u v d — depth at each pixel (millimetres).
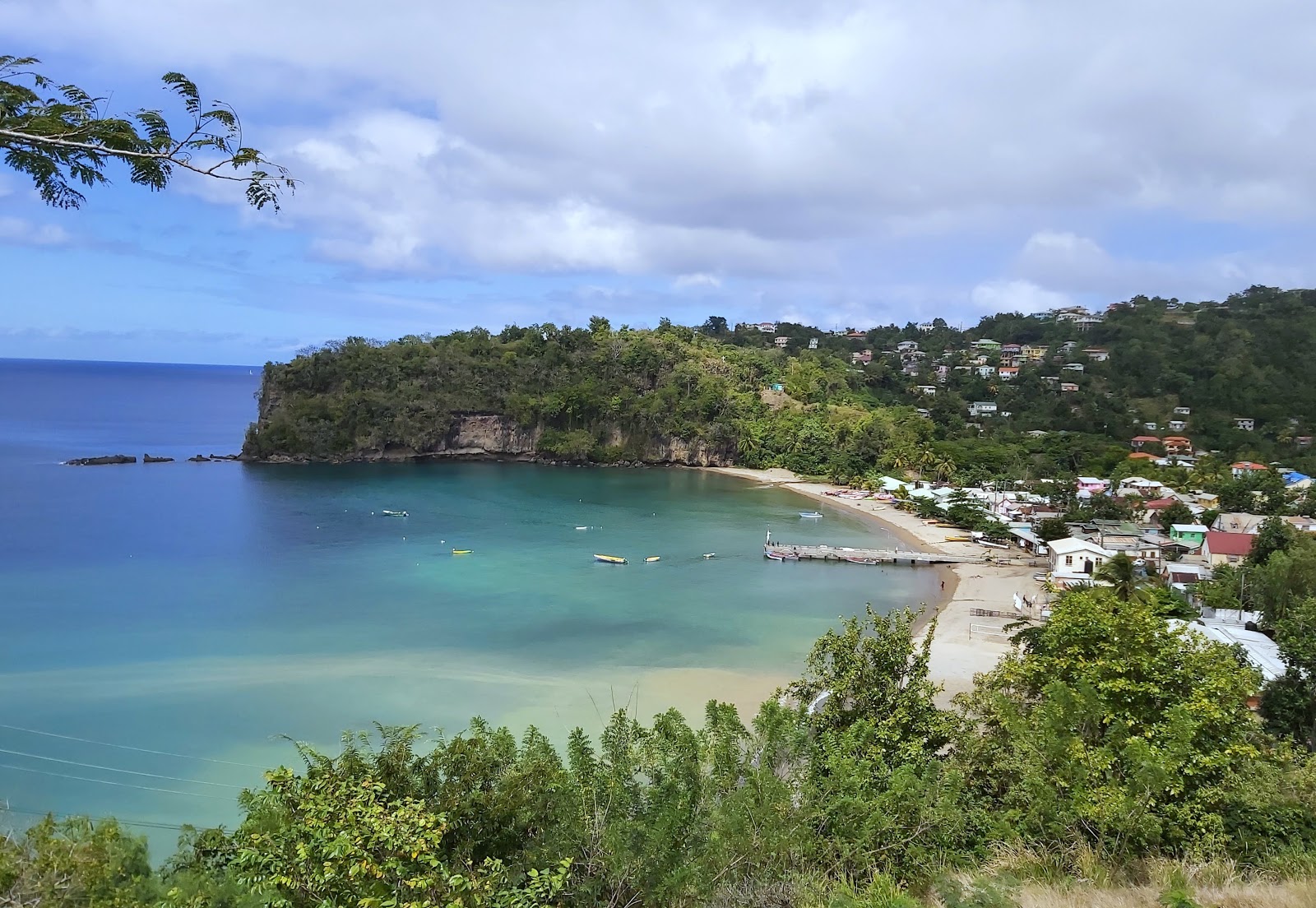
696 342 187875
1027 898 11945
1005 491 115000
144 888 12023
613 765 13914
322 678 43250
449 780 13055
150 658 45562
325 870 9523
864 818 13969
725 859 12375
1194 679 17109
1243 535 73500
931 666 46438
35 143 7762
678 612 58125
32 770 33094
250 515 88750
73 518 83438
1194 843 13734
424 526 87125
